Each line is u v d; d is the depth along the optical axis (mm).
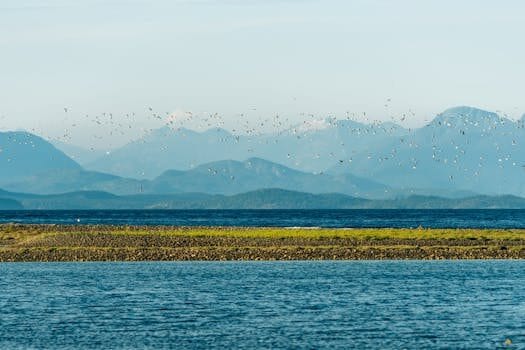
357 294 89062
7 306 81812
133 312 78500
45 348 64188
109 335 68375
